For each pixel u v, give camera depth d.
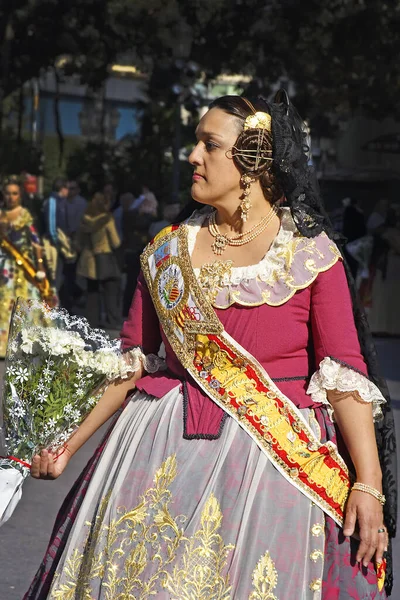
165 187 29.47
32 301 3.35
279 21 23.78
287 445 3.09
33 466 3.34
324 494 3.09
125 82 36.69
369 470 3.09
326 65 24.31
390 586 3.32
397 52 24.17
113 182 29.80
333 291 3.16
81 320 3.39
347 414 3.13
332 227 3.28
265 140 3.21
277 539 3.00
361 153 35.72
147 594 2.98
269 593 2.96
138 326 3.46
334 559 3.06
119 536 3.09
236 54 24.39
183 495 3.05
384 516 3.27
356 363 3.13
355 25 23.64
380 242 17.77
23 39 24.53
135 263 18.44
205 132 3.24
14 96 31.28
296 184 3.20
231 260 3.22
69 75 26.00
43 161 33.34
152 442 3.18
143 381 3.39
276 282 3.15
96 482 3.28
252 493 3.03
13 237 12.45
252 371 3.15
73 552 3.21
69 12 23.98
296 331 3.17
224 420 3.13
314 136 28.31
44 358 3.24
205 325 3.17
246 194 3.23
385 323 17.95
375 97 25.00
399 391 11.59
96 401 3.36
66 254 17.41
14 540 5.94
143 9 23.72
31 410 3.27
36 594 3.33
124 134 37.03
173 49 23.88
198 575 2.98
